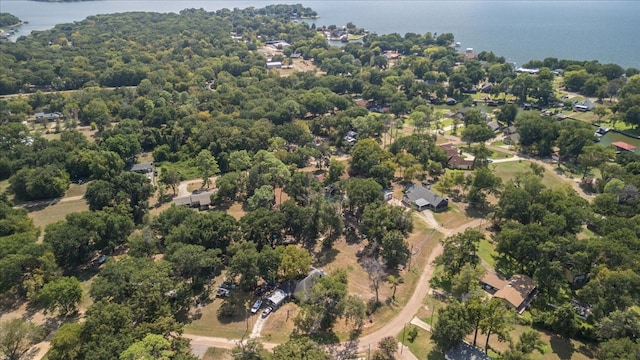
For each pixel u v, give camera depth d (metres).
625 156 185.62
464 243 124.00
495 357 98.94
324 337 106.00
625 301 103.94
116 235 138.50
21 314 113.94
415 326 108.94
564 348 102.19
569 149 198.00
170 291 112.12
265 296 119.88
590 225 149.62
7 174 188.50
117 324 95.81
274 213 139.50
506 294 115.19
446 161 197.50
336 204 145.38
